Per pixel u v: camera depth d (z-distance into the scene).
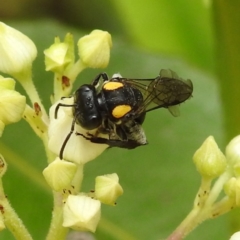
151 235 0.11
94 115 0.09
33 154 0.12
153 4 0.12
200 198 0.09
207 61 0.13
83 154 0.09
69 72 0.09
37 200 0.11
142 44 0.13
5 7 0.14
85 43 0.09
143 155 0.12
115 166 0.12
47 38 0.13
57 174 0.09
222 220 0.11
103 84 0.09
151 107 0.09
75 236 0.11
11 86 0.09
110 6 0.14
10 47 0.09
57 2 0.14
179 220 0.11
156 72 0.13
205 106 0.13
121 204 0.12
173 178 0.12
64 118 0.09
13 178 0.11
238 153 0.09
